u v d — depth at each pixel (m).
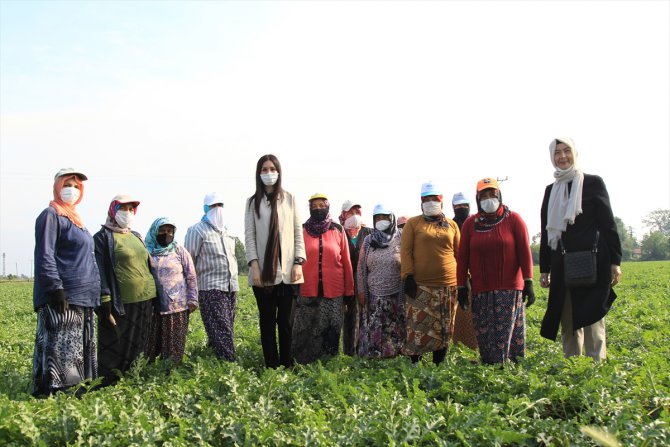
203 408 5.14
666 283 24.14
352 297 8.64
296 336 7.93
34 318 18.06
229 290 7.96
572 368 5.93
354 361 7.50
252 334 10.91
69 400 5.16
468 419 4.72
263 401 5.24
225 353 7.75
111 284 6.73
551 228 6.50
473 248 6.83
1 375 7.01
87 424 4.53
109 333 6.78
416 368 6.31
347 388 5.70
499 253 6.68
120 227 6.97
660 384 5.63
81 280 6.16
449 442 4.45
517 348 6.75
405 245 7.34
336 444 4.35
